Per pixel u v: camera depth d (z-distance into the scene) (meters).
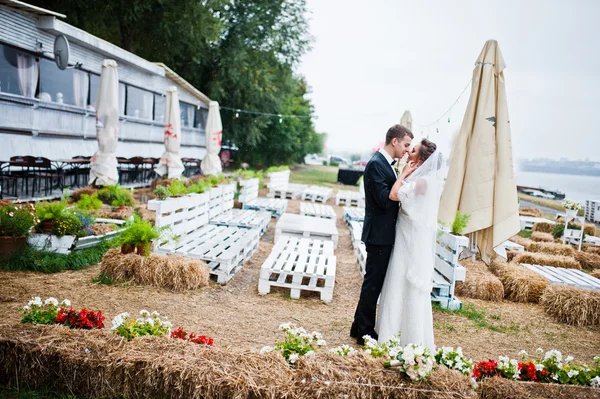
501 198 5.27
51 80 12.36
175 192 7.10
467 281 6.34
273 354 2.92
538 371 3.05
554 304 5.72
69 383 2.82
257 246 8.18
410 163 3.92
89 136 13.90
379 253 4.03
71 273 5.63
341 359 2.88
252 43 28.64
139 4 20.81
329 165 55.31
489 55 5.38
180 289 5.32
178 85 20.78
